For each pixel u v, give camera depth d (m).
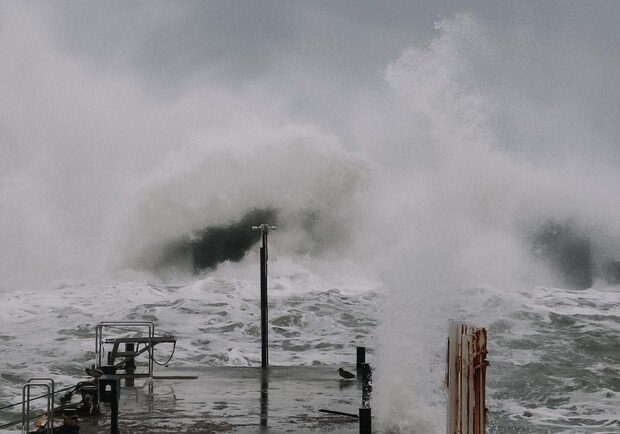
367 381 23.69
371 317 53.69
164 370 32.31
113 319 52.59
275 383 28.27
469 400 9.24
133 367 29.38
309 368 33.19
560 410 27.52
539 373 34.66
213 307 56.22
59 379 32.66
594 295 65.44
